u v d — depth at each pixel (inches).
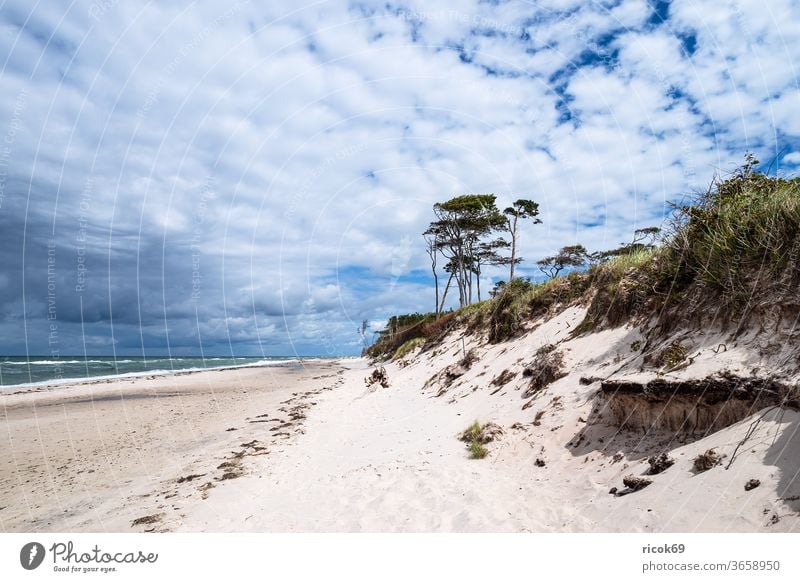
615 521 156.6
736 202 237.8
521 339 467.5
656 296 269.6
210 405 686.5
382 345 1717.5
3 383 1123.3
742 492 136.3
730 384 170.1
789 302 176.1
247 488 270.8
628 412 213.6
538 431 260.8
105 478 318.7
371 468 276.8
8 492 298.4
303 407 625.9
